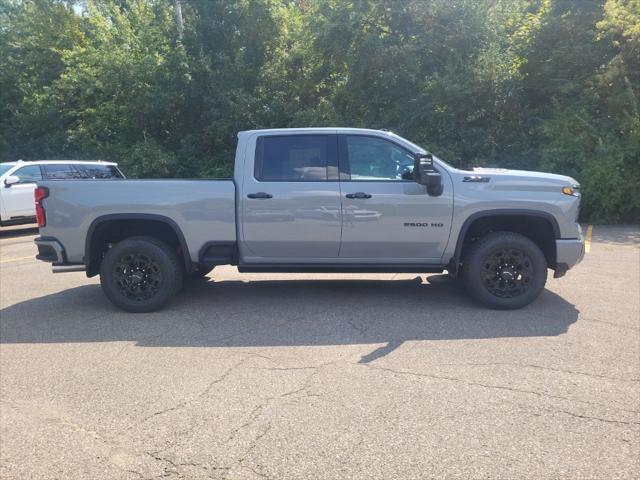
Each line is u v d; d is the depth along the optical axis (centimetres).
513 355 465
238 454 319
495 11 1658
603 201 1344
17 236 1392
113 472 305
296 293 694
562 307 609
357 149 603
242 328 553
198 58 1897
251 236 602
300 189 593
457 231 589
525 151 1502
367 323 561
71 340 525
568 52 1462
